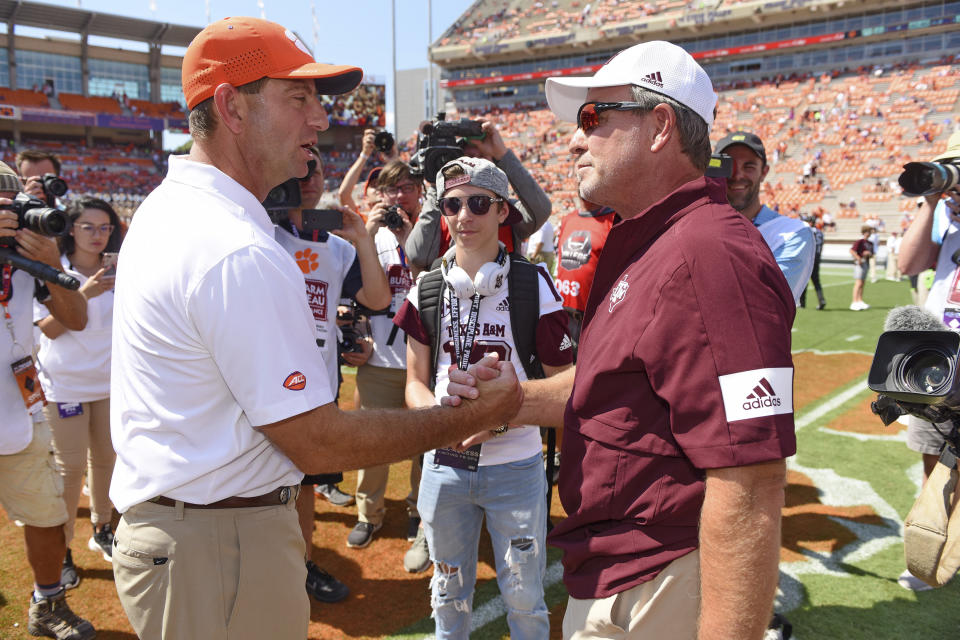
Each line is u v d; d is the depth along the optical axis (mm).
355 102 44625
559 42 42094
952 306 3141
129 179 43062
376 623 2877
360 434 1446
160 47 45125
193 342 1371
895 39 33844
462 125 3395
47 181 3418
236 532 1482
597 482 1384
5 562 3324
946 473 2115
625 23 39781
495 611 2982
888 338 1761
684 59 1383
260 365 1339
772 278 1188
